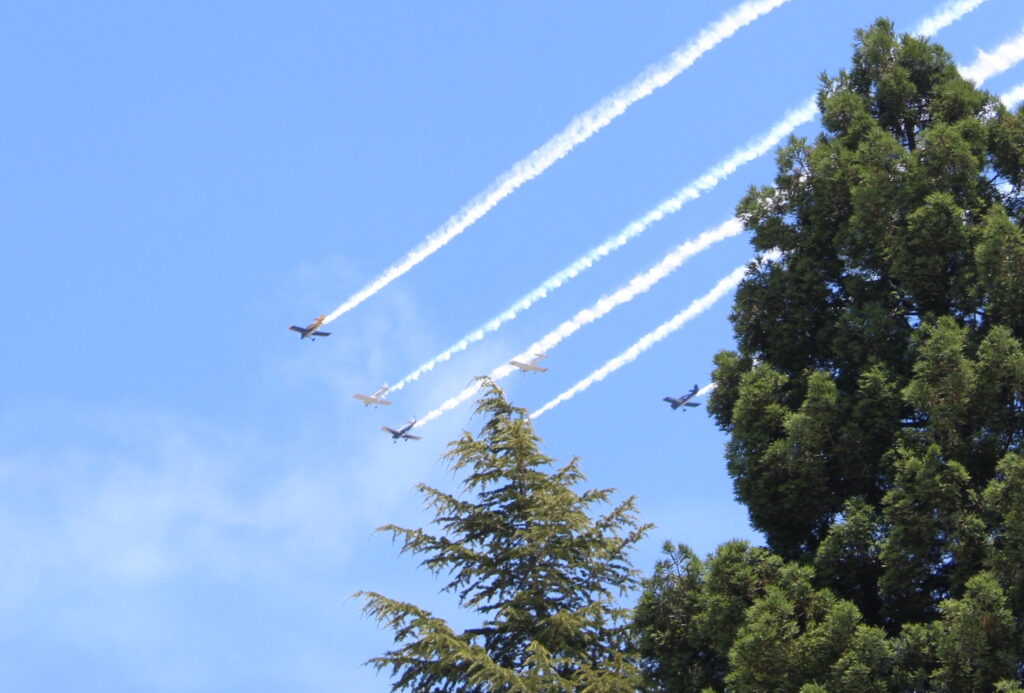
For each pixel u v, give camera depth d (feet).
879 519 92.32
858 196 104.94
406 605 105.60
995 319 98.48
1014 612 85.10
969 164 103.91
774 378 104.42
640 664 104.22
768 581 93.66
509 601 109.70
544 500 110.63
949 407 92.68
